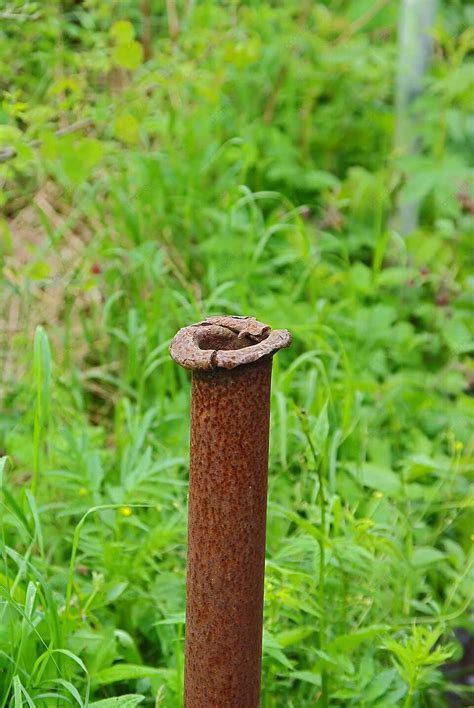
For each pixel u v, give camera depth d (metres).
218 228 4.72
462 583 3.12
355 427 3.74
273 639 2.54
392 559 3.04
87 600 2.72
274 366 3.67
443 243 5.12
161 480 3.04
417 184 4.71
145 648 3.10
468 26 5.95
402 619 3.01
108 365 4.17
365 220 5.07
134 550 3.06
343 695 2.66
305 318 4.14
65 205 4.80
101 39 4.25
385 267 4.96
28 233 4.71
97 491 3.04
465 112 5.19
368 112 5.56
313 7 5.79
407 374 4.24
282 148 5.16
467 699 3.39
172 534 2.94
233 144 5.16
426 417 4.04
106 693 2.79
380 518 3.29
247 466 1.86
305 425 2.79
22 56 4.42
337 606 2.95
